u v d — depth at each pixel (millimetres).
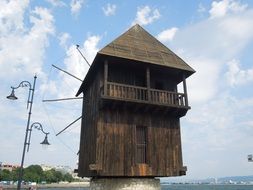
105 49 18781
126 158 17984
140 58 19500
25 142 17234
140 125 19203
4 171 113438
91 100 21672
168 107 19328
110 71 19672
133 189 18172
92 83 22172
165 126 19984
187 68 20797
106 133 18062
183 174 19250
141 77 20609
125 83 19797
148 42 21953
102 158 17391
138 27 22922
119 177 18203
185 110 19875
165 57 21062
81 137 24078
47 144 18547
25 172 123562
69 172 170625
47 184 134750
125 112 19047
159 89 20984
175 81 21672
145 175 18109
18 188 16500
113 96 18078
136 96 18969
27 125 17453
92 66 19953
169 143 19656
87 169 19812
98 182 18547
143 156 18875
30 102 17844
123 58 18859
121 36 21078
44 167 179000
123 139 18359
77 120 25172
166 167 18891
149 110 19453
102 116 18375
